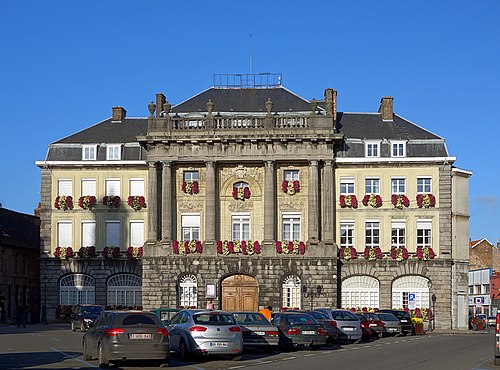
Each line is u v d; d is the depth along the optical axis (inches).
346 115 2758.4
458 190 2635.3
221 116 2556.6
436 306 2551.7
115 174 2679.6
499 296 3722.9
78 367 1067.3
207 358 1242.6
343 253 2561.5
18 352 1347.2
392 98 2751.0
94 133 2758.4
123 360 1043.9
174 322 1283.2
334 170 2608.3
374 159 2593.5
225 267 2522.1
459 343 1689.2
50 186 2694.4
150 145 2578.7
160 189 2603.3
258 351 1428.4
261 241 2571.4
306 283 2502.5
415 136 2645.2
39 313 2763.3
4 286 2849.4
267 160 2541.8
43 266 2674.7
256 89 2738.7
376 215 2593.5
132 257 2628.0
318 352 1403.8
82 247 2650.1
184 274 2532.0
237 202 2596.0
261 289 2507.4
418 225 2588.6
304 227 2568.9
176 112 2650.1
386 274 2564.0
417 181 2603.3
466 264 2615.7
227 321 1213.7
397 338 1957.4
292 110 2652.6
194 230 2598.4
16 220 3179.1
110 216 2667.3
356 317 1706.4
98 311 2164.1
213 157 2554.1
